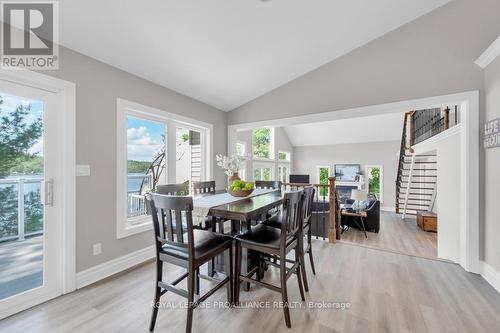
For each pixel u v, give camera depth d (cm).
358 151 877
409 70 276
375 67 296
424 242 463
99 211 232
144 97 280
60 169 205
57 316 173
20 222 186
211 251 162
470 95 243
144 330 158
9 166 180
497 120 209
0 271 177
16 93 181
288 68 326
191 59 267
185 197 144
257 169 739
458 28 250
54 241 201
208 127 389
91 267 224
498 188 212
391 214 743
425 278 233
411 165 643
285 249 168
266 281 229
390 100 288
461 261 260
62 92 205
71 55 209
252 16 221
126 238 258
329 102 329
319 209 440
